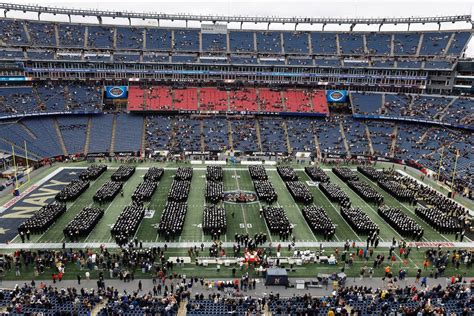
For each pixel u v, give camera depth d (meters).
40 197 62.12
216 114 108.56
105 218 53.75
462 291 35.88
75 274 39.03
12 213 55.00
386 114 106.06
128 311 31.94
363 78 114.75
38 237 47.34
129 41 117.25
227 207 59.59
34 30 111.50
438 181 77.19
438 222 53.06
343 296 35.03
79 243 45.97
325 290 37.53
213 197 60.81
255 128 105.25
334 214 57.66
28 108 94.88
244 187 70.44
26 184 69.31
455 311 32.81
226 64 113.75
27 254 41.34
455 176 78.06
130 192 65.75
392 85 113.69
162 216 52.34
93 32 117.56
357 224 51.47
